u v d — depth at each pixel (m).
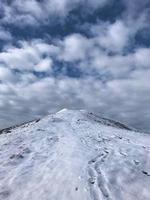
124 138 28.28
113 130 34.50
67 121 34.94
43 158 18.48
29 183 14.30
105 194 12.64
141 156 19.45
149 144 25.97
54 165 16.62
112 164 17.02
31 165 17.08
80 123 35.03
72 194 12.65
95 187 13.34
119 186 13.60
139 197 12.51
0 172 16.20
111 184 13.77
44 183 14.11
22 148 21.11
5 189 13.74
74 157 18.00
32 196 12.79
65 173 15.09
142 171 15.97
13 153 20.00
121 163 17.28
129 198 12.35
